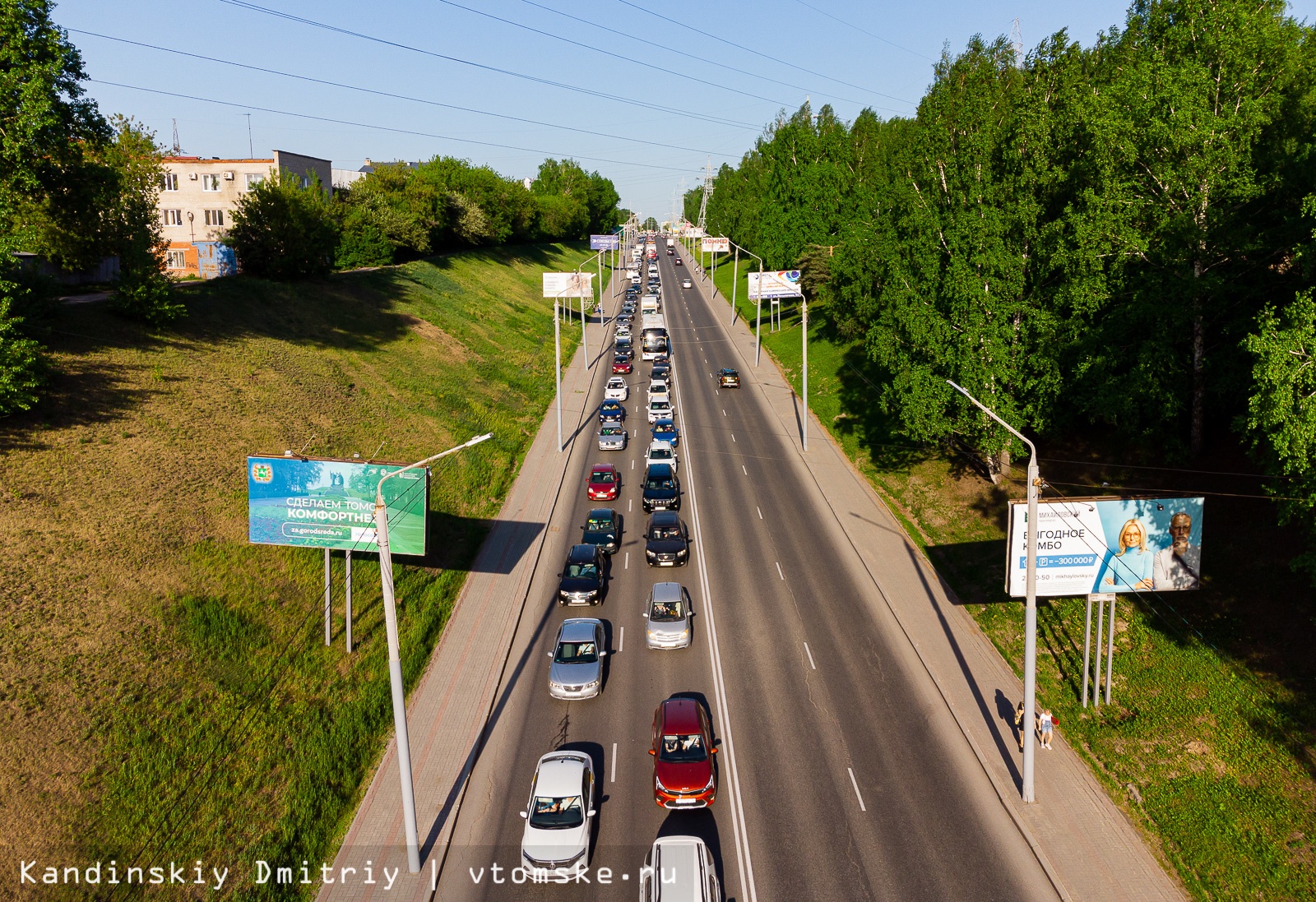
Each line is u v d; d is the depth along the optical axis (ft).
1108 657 73.87
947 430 110.42
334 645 80.48
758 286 226.38
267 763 64.69
